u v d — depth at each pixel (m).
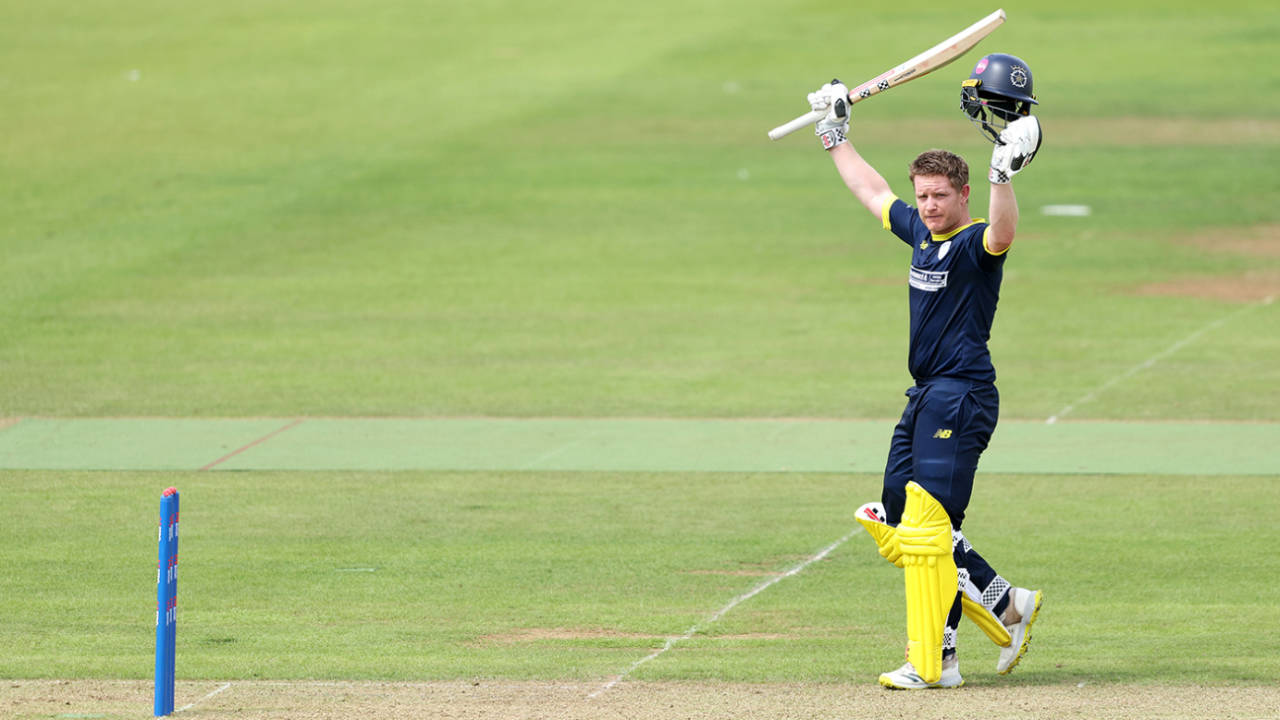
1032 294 73.19
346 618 32.28
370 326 67.00
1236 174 105.19
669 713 23.75
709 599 33.78
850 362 60.44
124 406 53.75
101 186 98.50
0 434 49.91
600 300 72.31
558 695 25.52
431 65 145.50
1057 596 33.81
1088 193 99.56
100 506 41.75
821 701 24.72
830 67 145.62
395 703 24.70
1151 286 74.94
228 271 78.00
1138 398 54.28
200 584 34.97
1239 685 26.22
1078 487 43.41
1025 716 23.33
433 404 54.09
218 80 136.88
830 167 107.75
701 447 48.34
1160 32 168.12
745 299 72.56
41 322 67.19
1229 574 35.34
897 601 33.59
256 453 47.72
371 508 41.75
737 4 182.38
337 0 180.88
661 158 110.00
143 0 178.00
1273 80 142.50
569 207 95.00
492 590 34.53
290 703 24.77
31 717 23.55
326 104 127.69
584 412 52.94
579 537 39.00
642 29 165.38
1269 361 59.81
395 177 102.94
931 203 25.14
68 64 143.12
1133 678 26.92
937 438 25.33
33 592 34.16
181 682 26.62
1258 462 45.75
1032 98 24.48
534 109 127.00
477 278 77.00
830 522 40.28
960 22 170.50
